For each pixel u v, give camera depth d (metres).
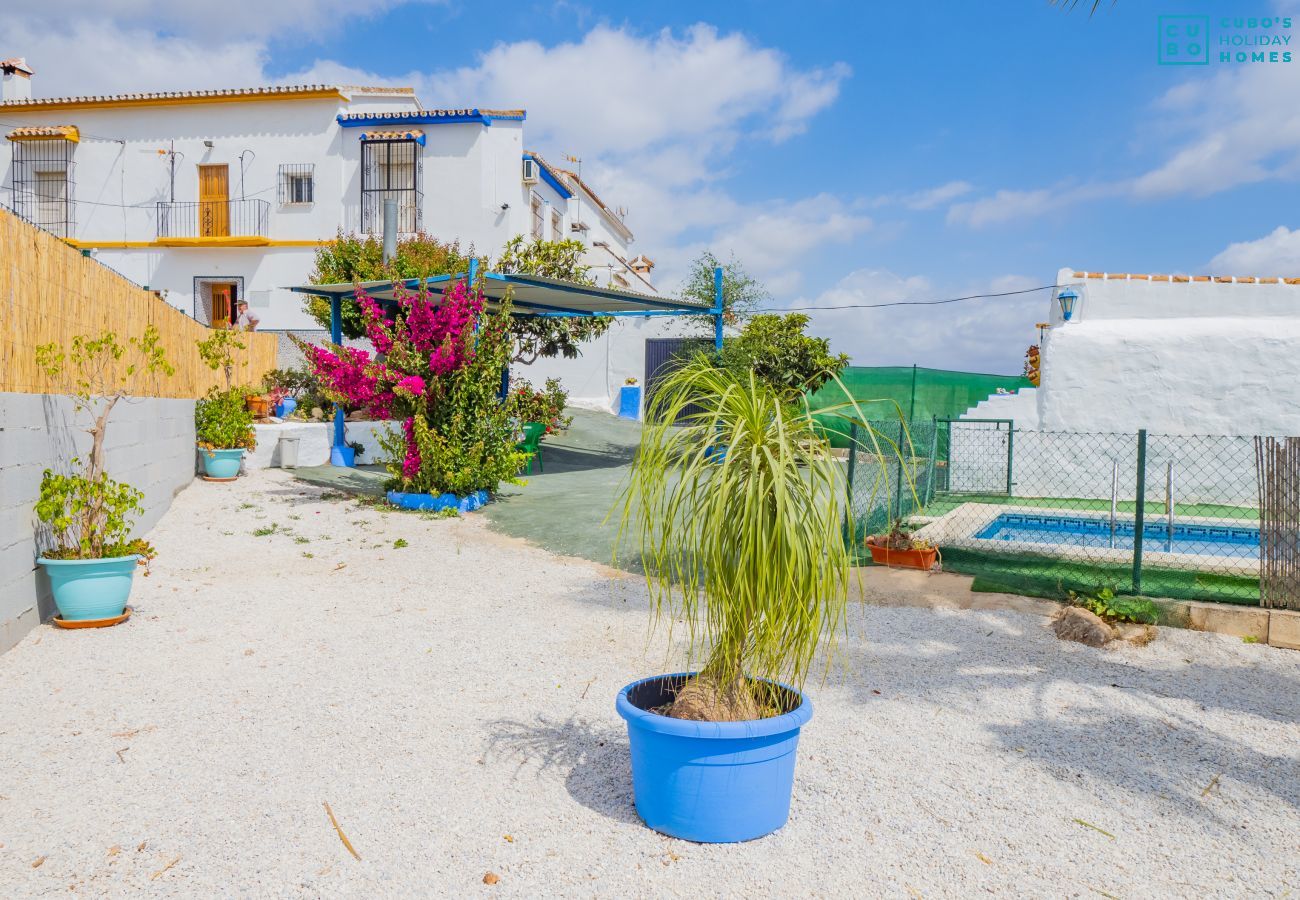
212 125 21.72
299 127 21.47
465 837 3.14
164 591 6.87
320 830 3.17
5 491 5.31
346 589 7.16
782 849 3.11
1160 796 3.62
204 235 21.75
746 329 17.47
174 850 3.01
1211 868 3.05
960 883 2.92
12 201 22.06
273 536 9.15
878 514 8.99
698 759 3.05
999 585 6.90
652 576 7.59
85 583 5.75
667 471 3.30
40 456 5.88
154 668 5.02
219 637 5.69
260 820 3.24
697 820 3.11
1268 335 11.58
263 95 21.31
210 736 4.04
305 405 15.88
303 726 4.19
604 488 12.62
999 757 3.99
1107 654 5.59
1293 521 5.93
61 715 4.26
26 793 3.42
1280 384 11.54
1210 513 10.84
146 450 9.16
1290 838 3.28
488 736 4.11
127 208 21.94
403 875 2.88
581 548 8.77
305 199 21.66
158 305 10.38
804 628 3.10
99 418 6.30
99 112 21.92
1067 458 12.45
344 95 21.50
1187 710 4.64
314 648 5.50
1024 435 12.68
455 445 10.93
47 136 21.45
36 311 6.37
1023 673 5.21
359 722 4.26
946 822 3.35
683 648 5.60
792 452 3.06
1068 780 3.76
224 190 21.81
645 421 3.25
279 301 21.56
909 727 4.34
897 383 16.62
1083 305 12.79
